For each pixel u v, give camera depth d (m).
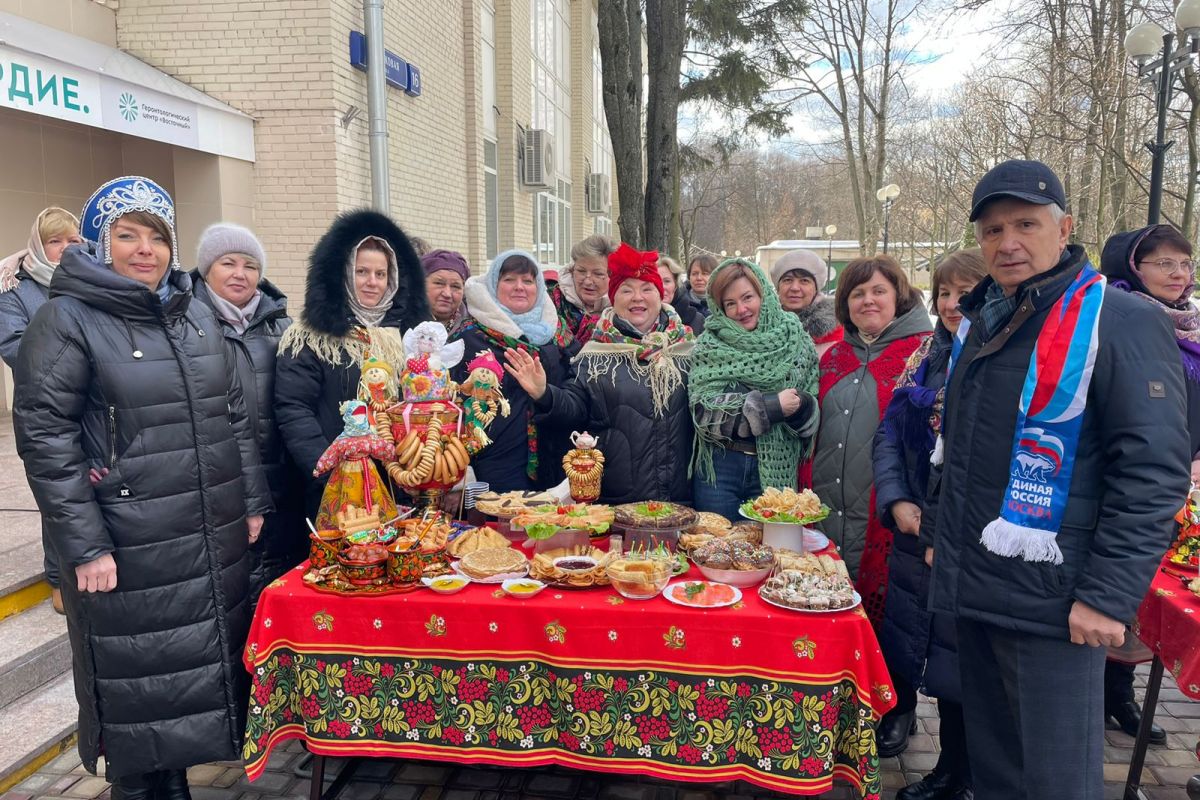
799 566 2.32
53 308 2.15
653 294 2.92
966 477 1.93
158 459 2.25
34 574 3.47
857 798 2.64
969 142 18.98
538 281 3.28
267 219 6.92
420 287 3.04
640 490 2.83
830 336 3.55
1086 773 1.84
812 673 2.09
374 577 2.26
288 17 6.68
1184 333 2.78
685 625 2.14
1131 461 1.67
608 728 2.21
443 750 2.28
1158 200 8.23
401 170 8.42
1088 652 1.83
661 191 7.42
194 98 6.09
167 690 2.30
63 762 2.83
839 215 39.09
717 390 2.76
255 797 2.68
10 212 6.13
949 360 2.41
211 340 2.41
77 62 5.03
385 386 2.54
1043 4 13.50
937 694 2.39
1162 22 12.09
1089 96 12.60
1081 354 1.72
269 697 2.30
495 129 12.35
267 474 2.87
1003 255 1.83
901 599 2.51
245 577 2.50
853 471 2.81
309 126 6.79
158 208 2.28
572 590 2.31
